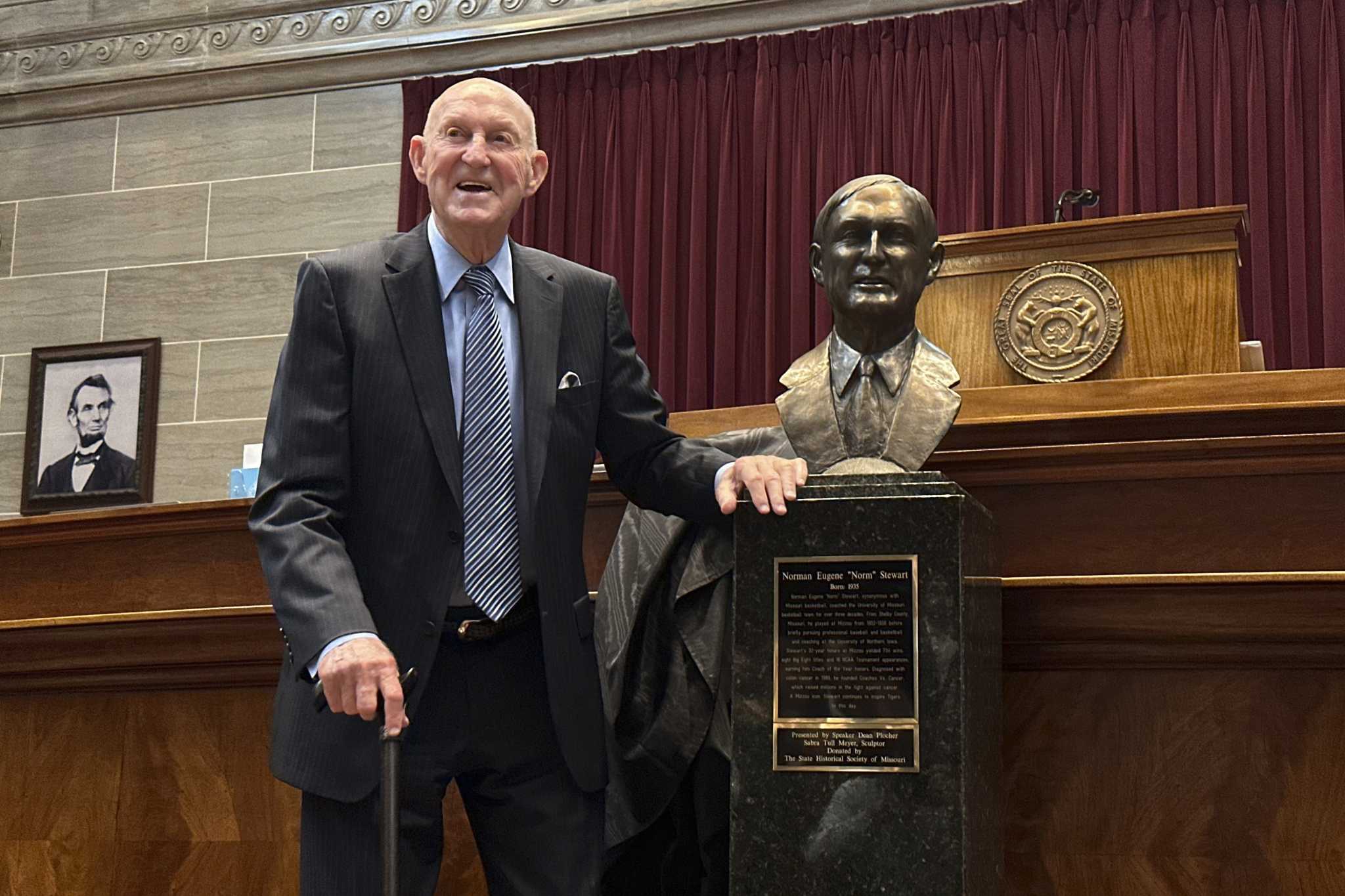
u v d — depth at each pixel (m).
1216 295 2.99
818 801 1.90
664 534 2.29
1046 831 2.24
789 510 1.99
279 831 2.58
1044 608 2.21
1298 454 2.18
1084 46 6.35
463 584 1.99
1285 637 2.12
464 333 2.11
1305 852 2.13
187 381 7.41
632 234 6.82
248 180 7.54
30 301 7.71
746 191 6.72
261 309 7.40
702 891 2.23
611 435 2.20
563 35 7.13
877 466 2.16
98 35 7.81
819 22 6.81
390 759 1.75
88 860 2.68
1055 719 2.26
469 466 2.04
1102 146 6.26
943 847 1.85
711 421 2.79
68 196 7.77
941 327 3.14
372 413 2.03
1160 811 2.20
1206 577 2.09
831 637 1.94
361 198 7.37
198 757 2.64
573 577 2.06
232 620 2.49
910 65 6.54
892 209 2.30
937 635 1.91
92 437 7.44
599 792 2.07
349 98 7.50
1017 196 6.36
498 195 2.10
